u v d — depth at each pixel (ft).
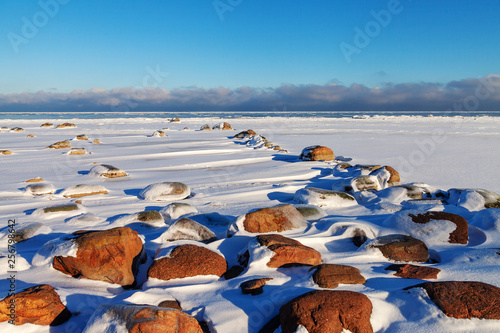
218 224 19.86
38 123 143.02
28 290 10.43
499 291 10.11
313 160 44.83
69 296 11.03
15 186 30.37
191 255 13.25
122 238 13.25
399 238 15.31
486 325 9.13
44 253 13.80
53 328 9.93
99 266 12.59
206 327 10.03
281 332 9.46
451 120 166.91
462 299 9.77
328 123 145.48
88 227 19.02
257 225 17.34
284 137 82.53
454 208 21.03
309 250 13.65
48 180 33.71
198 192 28.48
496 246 15.39
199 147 61.00
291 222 18.02
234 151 55.93
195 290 11.76
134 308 9.09
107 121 161.58
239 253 14.85
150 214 19.90
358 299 9.71
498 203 21.74
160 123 145.59
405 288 10.78
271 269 13.03
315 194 23.65
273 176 35.01
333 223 17.88
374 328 9.42
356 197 25.96
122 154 52.60
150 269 12.84
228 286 11.78
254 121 166.81
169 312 8.95
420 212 17.60
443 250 15.21
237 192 27.78
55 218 20.99
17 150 56.03
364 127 117.08
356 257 14.35
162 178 34.76
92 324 9.03
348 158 47.50
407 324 9.42
